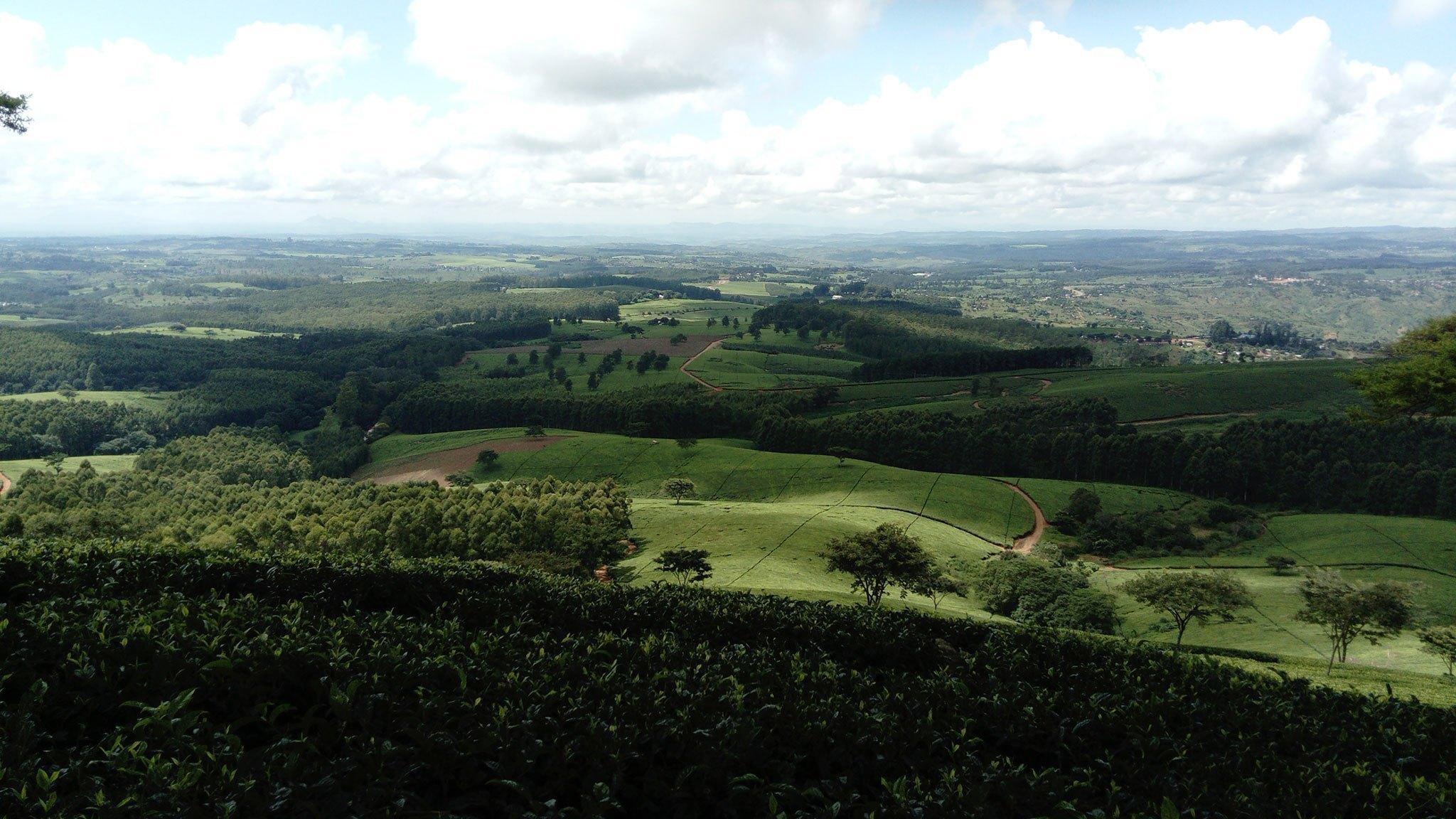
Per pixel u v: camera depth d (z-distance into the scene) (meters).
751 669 16.03
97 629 13.45
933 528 116.31
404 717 11.30
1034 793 11.34
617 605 24.33
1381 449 140.12
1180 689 17.75
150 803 8.52
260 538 95.56
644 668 15.32
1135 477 153.12
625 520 106.00
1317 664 53.00
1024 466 160.50
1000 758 12.97
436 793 10.24
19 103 26.78
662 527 108.50
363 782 9.60
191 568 23.55
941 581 79.31
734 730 11.84
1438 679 48.72
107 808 8.25
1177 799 12.03
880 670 19.38
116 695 11.62
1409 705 18.23
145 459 163.75
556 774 10.70
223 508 125.94
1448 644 56.19
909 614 24.97
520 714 11.66
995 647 20.92
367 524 94.94
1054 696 15.33
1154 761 13.46
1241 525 125.81
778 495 142.38
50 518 101.19
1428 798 12.61
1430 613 77.38
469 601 22.72
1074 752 13.77
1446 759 15.21
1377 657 67.38
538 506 100.44
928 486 139.62
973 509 129.62
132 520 113.56
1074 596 76.00
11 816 8.23
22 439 176.00
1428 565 103.50
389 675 12.76
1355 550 110.31
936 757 12.82
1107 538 120.88
